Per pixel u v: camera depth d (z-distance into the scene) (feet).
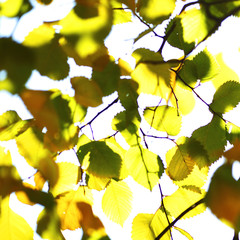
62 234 5.72
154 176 5.82
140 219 5.89
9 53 5.46
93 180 5.78
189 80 5.81
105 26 5.58
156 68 5.76
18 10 5.53
